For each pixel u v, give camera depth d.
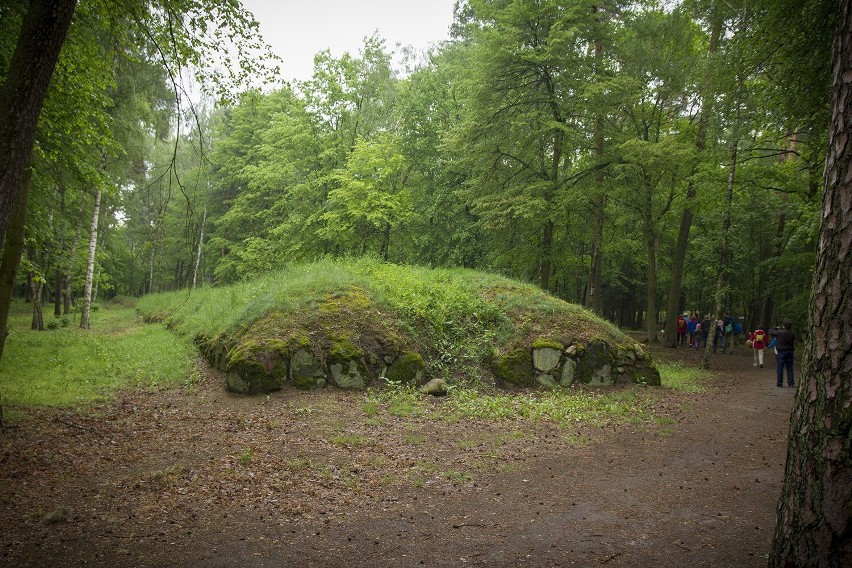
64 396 9.86
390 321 12.45
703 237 28.45
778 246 23.91
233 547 4.34
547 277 21.08
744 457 7.18
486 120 19.55
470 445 7.59
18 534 4.47
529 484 6.02
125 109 17.19
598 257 21.56
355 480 6.05
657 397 11.77
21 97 5.62
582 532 4.66
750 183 18.33
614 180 19.92
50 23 5.76
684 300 40.59
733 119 15.72
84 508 5.11
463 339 12.79
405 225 24.59
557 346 12.41
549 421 9.23
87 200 23.20
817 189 17.58
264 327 11.46
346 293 12.89
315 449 7.25
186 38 8.72
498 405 10.28
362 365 11.23
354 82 25.78
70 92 10.33
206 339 14.39
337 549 4.32
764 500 5.47
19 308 33.91
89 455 6.75
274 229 25.84
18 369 12.14
